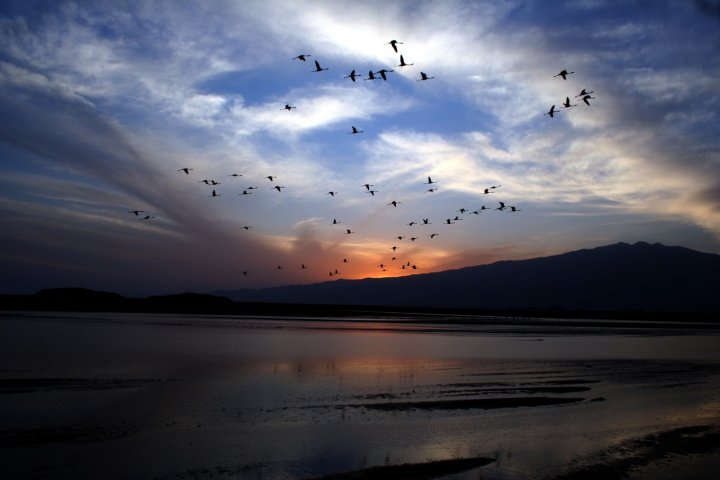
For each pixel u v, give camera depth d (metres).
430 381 23.83
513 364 30.25
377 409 18.36
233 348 35.44
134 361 27.41
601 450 14.91
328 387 21.88
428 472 12.82
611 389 23.53
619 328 80.25
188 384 21.64
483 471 13.04
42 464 12.31
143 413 16.81
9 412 16.25
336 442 14.66
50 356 28.06
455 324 80.06
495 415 18.16
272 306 143.25
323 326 65.69
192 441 14.30
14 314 75.00
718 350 43.28
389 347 38.78
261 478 12.03
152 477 11.87
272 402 18.91
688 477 13.24
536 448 14.85
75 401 17.97
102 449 13.45
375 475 12.49
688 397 22.44
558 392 22.30
